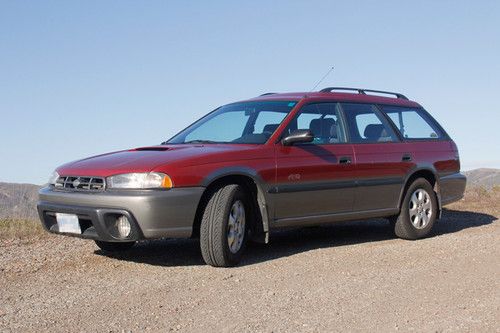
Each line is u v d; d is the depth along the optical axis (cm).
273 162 684
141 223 600
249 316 472
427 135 893
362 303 509
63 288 562
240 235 653
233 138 728
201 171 625
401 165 818
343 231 913
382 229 936
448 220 1045
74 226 636
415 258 692
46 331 442
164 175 609
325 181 732
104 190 619
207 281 580
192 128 788
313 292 541
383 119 838
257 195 681
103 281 586
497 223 1006
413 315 477
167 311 486
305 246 775
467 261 676
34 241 812
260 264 657
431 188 855
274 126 720
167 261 675
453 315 477
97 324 455
